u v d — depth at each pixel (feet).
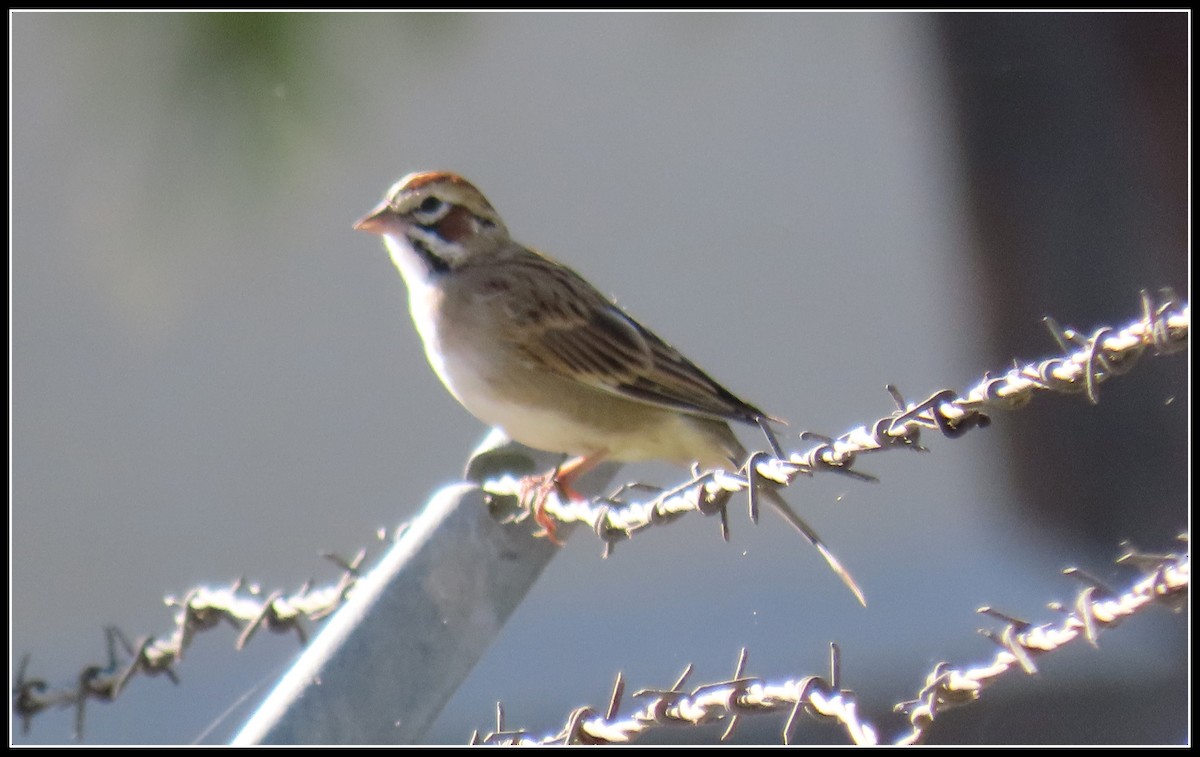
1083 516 41.60
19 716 23.71
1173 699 37.37
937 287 56.49
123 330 55.57
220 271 53.72
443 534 18.15
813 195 57.41
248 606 22.90
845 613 49.37
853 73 56.70
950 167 42.42
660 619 51.78
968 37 40.68
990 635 13.33
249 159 27.61
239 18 27.35
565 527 18.93
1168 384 39.88
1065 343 15.85
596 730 15.64
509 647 51.19
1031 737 37.22
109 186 27.86
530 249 25.85
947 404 14.33
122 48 27.53
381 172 56.08
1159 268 38.60
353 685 17.20
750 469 16.02
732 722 14.82
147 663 23.66
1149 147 38.50
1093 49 38.96
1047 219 39.91
